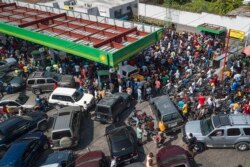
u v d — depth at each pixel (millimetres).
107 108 25094
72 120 23797
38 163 22391
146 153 22141
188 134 21500
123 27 35000
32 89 31500
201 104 24875
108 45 30562
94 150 23062
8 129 23609
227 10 42406
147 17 48969
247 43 36844
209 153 21359
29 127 24688
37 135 23250
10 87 31844
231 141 20891
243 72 29562
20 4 47000
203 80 28969
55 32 34844
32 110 27828
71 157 21188
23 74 34562
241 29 39719
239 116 21391
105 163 20641
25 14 41469
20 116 25297
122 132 22266
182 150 19922
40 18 39594
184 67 32062
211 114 24812
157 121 24766
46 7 43438
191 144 21156
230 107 24297
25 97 29344
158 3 48469
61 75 32188
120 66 30516
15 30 35844
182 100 25859
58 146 22953
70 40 31953
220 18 41094
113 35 32906
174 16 45875
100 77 30469
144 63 33188
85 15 39250
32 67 35031
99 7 47781
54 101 28344
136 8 50531
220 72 31062
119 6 48094
